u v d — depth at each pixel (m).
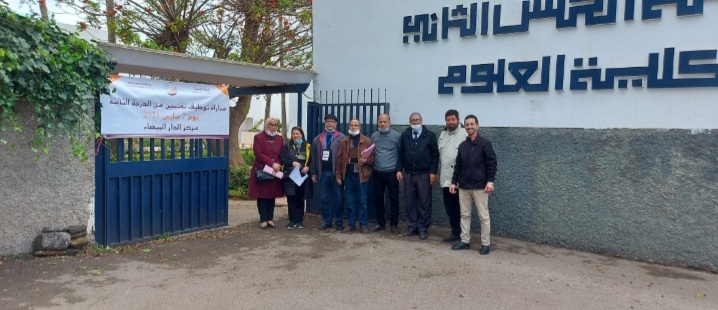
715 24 5.61
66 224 6.29
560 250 6.67
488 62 7.36
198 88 7.57
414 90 8.17
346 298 4.95
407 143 7.36
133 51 6.64
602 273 5.73
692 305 4.80
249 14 12.13
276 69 8.48
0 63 5.09
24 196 5.95
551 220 6.84
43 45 5.61
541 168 6.91
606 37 6.35
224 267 5.94
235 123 14.16
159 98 7.05
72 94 5.88
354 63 8.90
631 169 6.20
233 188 12.17
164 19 11.50
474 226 7.62
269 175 7.81
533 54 6.94
